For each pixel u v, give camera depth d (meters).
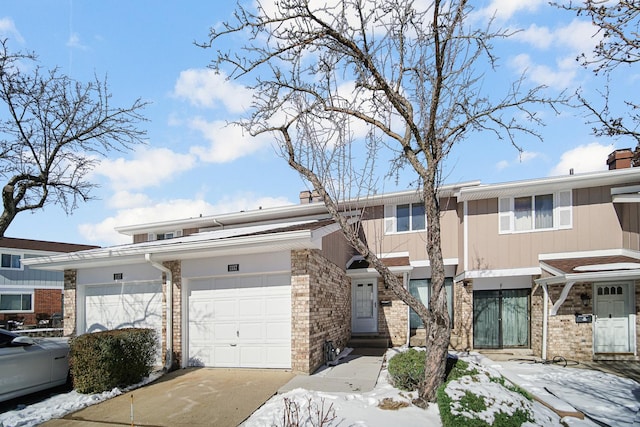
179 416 6.69
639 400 7.87
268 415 6.39
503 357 12.72
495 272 13.60
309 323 9.36
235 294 10.27
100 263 11.30
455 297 14.93
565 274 11.06
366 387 7.89
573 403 7.69
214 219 18.30
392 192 14.69
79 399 7.76
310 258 9.66
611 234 12.83
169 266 10.76
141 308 11.34
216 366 10.16
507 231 13.70
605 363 11.55
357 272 13.80
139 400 7.63
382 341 13.61
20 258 27.31
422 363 7.76
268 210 17.02
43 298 28.23
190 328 10.51
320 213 16.58
